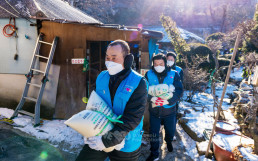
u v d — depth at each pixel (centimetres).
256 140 232
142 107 147
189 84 627
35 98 424
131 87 146
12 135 330
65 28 405
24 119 395
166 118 284
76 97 421
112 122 148
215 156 272
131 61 153
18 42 415
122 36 391
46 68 391
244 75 350
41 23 405
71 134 360
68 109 423
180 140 361
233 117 420
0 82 434
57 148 312
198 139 341
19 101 432
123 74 153
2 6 402
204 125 382
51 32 409
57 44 412
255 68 262
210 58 816
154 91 264
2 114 402
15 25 408
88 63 427
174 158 303
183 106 515
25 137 331
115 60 150
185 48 839
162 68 272
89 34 402
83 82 419
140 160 294
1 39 418
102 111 149
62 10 589
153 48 508
